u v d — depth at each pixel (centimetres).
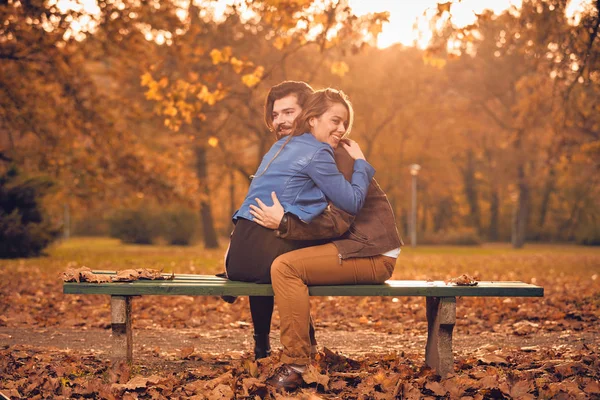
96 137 1873
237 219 405
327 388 369
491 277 1429
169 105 972
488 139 4878
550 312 738
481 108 4525
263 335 440
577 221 4591
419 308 795
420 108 4550
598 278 1331
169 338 588
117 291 370
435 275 1470
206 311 772
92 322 673
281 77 2223
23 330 618
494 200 6216
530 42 1180
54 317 712
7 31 1523
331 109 404
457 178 5888
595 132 1909
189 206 2200
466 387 362
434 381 382
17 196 1944
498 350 505
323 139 406
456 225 6544
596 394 349
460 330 637
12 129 1902
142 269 405
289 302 369
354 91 3816
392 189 5191
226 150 3541
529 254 3247
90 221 6112
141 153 2048
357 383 389
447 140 4912
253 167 3925
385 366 435
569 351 489
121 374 377
